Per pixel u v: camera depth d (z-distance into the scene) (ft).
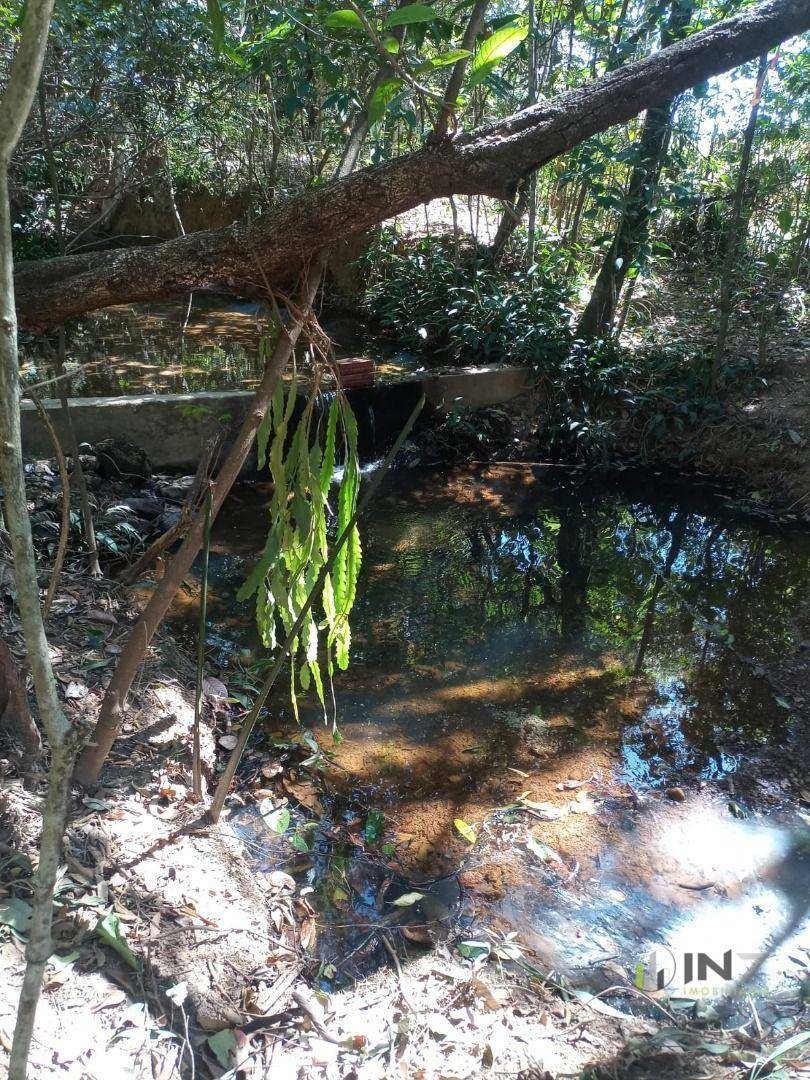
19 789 7.70
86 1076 5.46
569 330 22.03
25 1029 3.72
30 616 3.29
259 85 14.96
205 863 7.86
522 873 8.60
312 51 11.65
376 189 6.43
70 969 6.23
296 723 10.74
